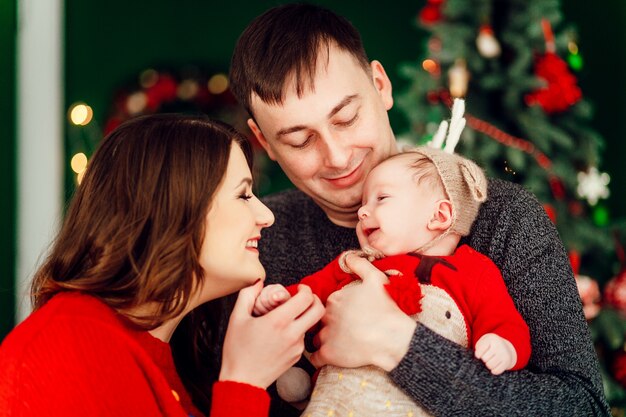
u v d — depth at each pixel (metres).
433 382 1.37
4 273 4.06
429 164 1.63
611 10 4.70
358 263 1.53
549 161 3.40
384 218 1.61
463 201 1.61
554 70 3.33
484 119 3.34
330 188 1.71
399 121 5.04
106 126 4.48
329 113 1.59
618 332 3.50
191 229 1.35
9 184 4.13
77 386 1.21
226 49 4.91
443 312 1.47
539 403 1.38
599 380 1.48
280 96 1.58
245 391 1.35
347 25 1.67
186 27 4.86
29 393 1.21
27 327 1.28
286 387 1.60
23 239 4.22
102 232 1.37
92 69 4.66
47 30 4.37
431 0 3.46
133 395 1.25
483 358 1.38
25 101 4.31
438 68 3.39
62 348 1.23
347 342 1.43
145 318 1.35
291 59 1.57
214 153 1.39
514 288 1.55
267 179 4.63
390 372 1.39
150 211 1.36
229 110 4.46
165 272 1.33
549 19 3.38
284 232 1.87
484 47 3.29
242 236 1.41
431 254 1.60
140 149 1.39
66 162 4.44
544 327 1.50
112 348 1.26
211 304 1.63
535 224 1.61
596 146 3.54
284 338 1.37
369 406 1.42
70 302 1.32
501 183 1.70
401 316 1.42
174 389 1.45
